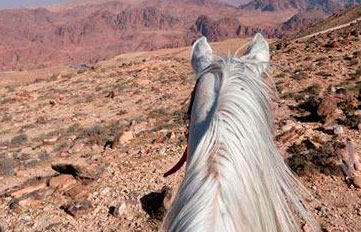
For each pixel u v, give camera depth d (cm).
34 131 2178
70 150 1510
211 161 121
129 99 2566
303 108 1423
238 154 120
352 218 738
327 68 2200
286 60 2822
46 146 1753
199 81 149
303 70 2241
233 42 7125
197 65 157
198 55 160
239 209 116
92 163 1264
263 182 121
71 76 4241
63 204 978
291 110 1427
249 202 117
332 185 840
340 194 810
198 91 146
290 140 1070
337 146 945
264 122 127
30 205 997
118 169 1118
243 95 127
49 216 941
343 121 1163
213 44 7075
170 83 2895
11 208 1002
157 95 2545
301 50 3234
